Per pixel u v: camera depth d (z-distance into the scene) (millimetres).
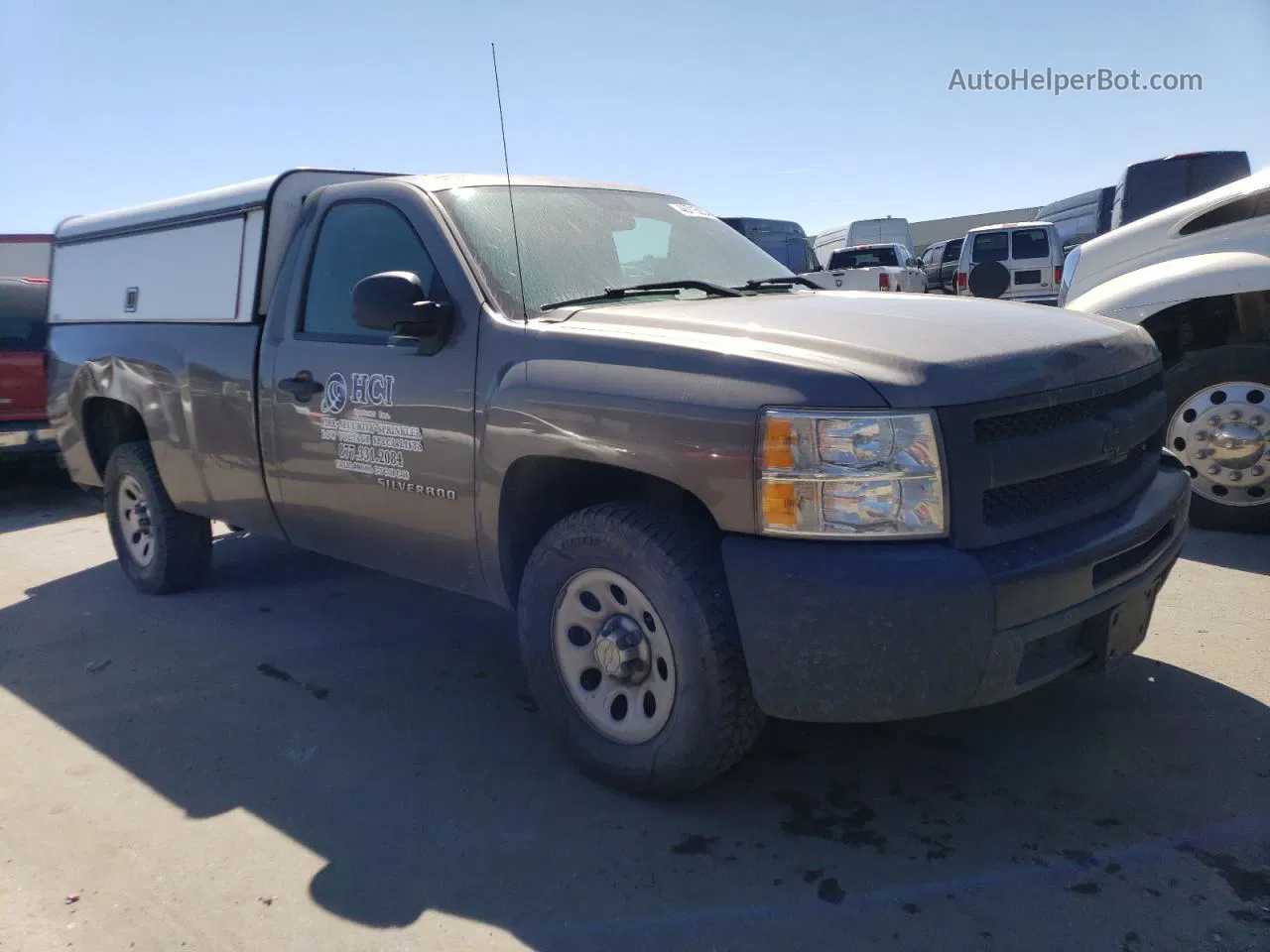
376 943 2516
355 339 3863
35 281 8688
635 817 3029
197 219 4750
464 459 3375
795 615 2590
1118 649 3000
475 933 2535
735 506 2676
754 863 2770
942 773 3195
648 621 2971
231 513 4641
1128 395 3266
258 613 5055
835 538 2590
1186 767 3141
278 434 4145
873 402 2572
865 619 2523
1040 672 2742
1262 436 5152
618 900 2635
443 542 3590
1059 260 17000
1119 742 3314
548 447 3059
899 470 2557
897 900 2578
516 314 3389
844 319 3066
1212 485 5336
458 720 3754
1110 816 2902
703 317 3131
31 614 5285
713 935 2480
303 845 2965
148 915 2670
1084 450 2918
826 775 3217
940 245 23312
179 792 3309
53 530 7477
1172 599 4500
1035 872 2666
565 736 3254
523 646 3305
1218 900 2514
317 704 3945
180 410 4688
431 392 3471
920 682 2551
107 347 5223
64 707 4039
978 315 3215
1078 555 2732
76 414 5582
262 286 4336
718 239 4406
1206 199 5602
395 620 4883
